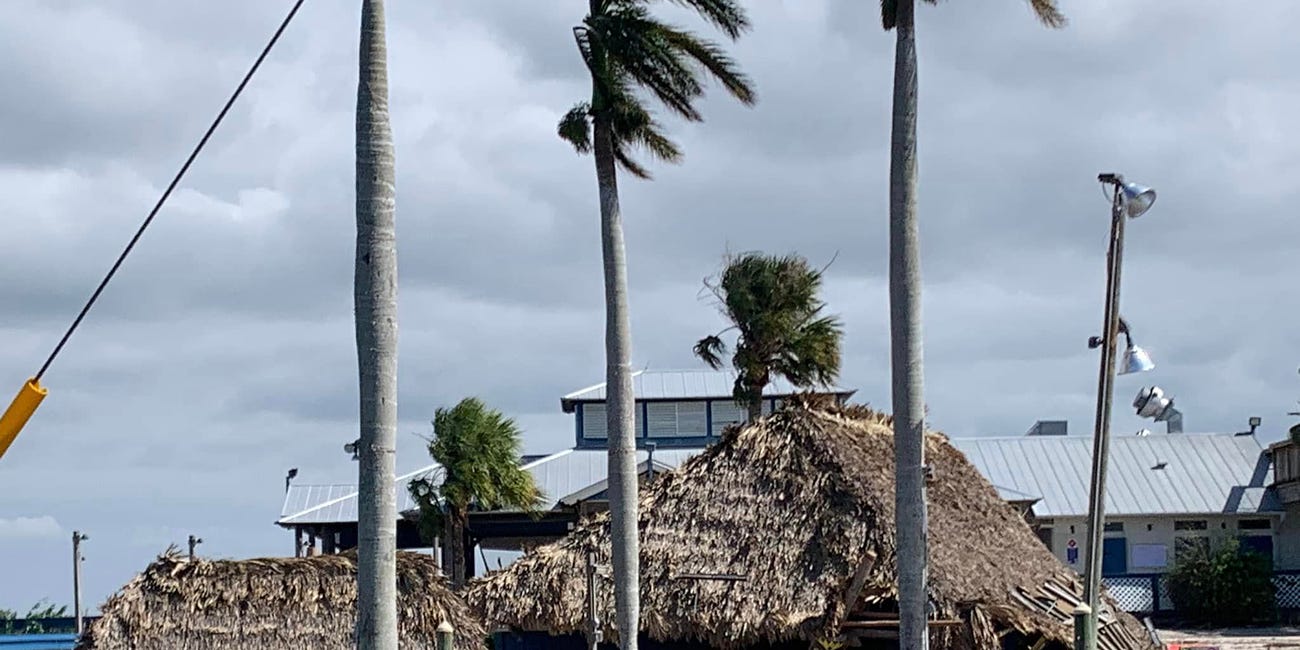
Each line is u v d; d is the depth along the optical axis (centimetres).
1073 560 5284
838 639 2481
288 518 5266
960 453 3325
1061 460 5544
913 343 1967
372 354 1402
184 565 2497
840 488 2589
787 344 3528
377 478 1400
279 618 2489
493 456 4328
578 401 5556
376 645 1395
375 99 1416
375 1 1420
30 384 1597
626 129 2267
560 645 2827
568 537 2775
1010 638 2528
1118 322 2153
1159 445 5612
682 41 2220
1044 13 1997
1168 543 5272
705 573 2583
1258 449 5550
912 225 1970
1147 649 2906
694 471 2708
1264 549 5259
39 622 5191
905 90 1969
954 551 2581
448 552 4344
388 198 1416
